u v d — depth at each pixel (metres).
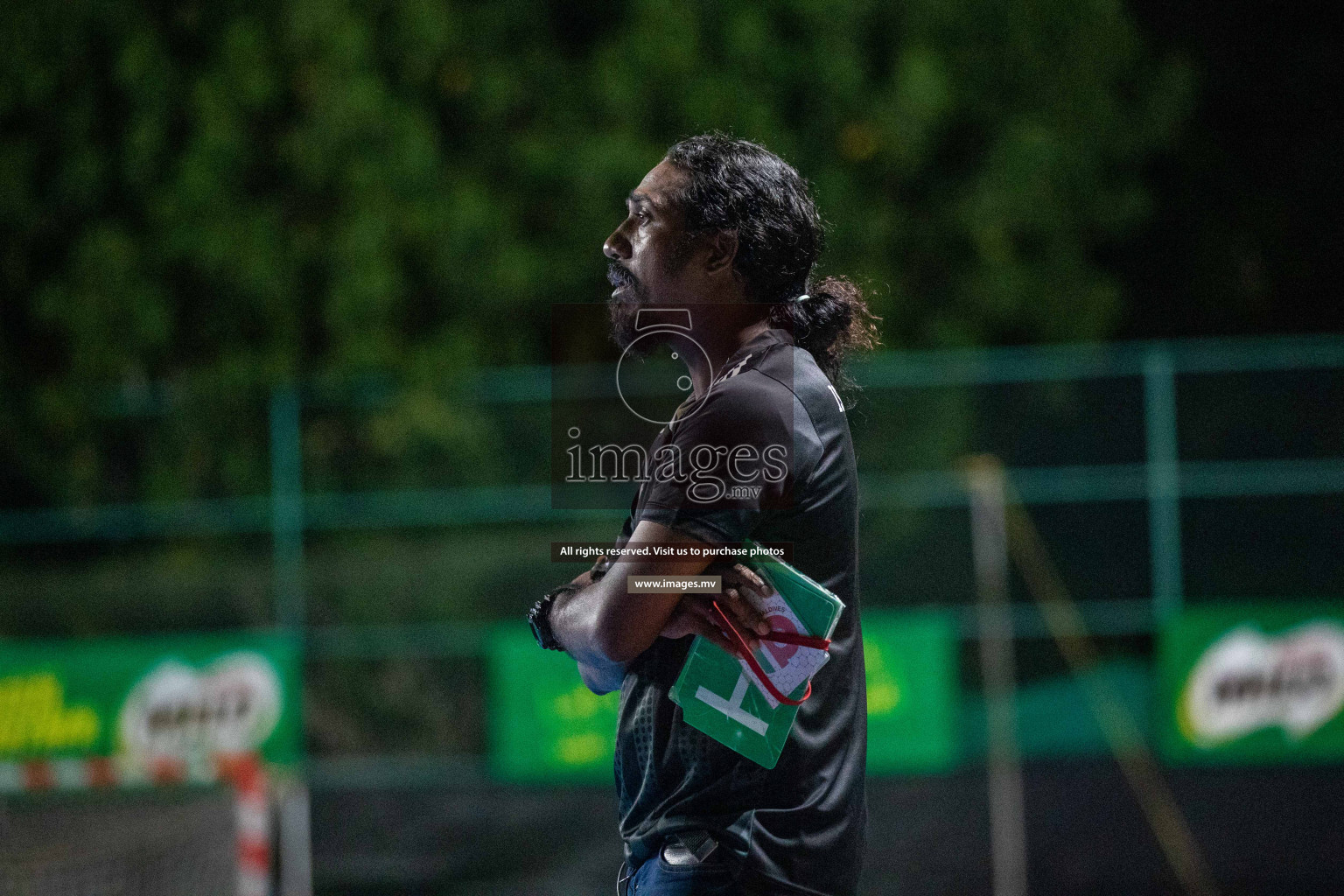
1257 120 50.84
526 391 35.91
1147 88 42.66
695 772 6.73
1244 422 33.31
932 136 41.78
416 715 33.91
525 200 41.09
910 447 34.19
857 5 40.41
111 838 19.12
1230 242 48.62
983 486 33.75
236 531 35.66
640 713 6.93
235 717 31.52
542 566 34.44
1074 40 41.75
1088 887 27.12
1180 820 30.25
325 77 38.28
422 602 34.38
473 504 34.81
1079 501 33.84
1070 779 32.62
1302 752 30.67
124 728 31.34
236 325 39.28
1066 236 41.56
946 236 41.59
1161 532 33.50
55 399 38.12
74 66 39.41
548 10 42.25
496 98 40.53
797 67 40.44
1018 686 34.12
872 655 30.25
